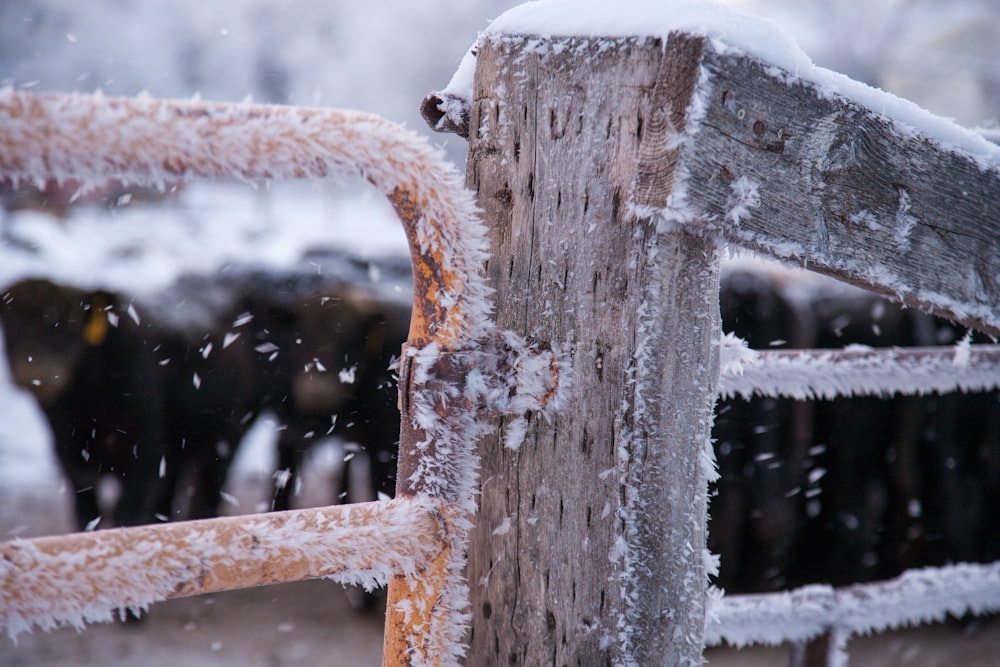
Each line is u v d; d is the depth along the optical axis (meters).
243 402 7.15
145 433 7.06
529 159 2.41
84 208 9.00
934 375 2.98
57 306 6.83
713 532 6.78
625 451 2.36
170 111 2.19
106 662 6.02
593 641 2.38
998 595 3.05
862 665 6.45
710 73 2.29
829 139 2.37
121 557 2.19
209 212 12.30
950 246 2.46
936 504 7.33
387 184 2.30
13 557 2.15
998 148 2.49
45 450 10.73
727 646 6.77
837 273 2.40
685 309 2.36
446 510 2.35
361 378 7.24
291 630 6.73
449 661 2.37
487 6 27.47
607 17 2.37
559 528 2.40
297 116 2.24
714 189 2.31
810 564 7.11
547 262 2.40
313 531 2.27
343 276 7.30
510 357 2.40
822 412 7.07
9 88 2.15
